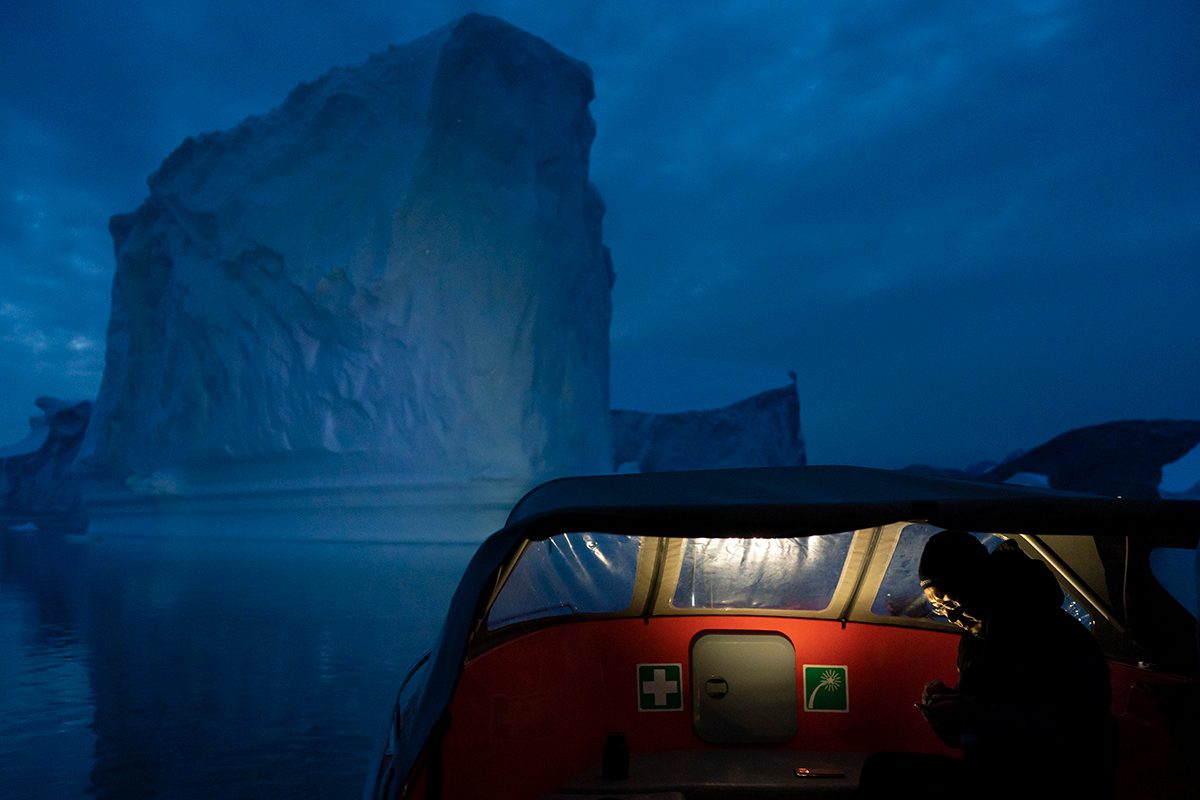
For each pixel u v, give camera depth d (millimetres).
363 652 7867
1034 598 1957
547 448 29422
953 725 2145
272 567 18484
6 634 9141
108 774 4344
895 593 3096
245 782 4207
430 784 1944
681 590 3186
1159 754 2229
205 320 31531
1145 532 1919
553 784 2910
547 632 2996
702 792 2811
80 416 62312
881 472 2482
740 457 67375
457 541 27297
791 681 3193
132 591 13539
